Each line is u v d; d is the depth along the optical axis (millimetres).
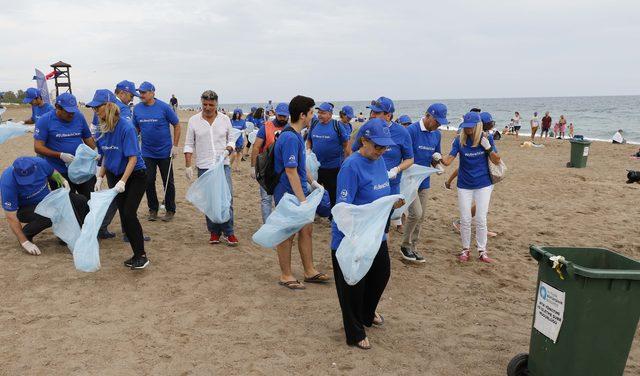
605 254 3248
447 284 5426
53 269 5082
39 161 5574
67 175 5879
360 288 3758
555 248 3209
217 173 5691
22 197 5523
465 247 6242
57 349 3600
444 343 4043
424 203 5906
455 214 8953
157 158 6809
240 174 12172
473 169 5977
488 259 6254
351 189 3562
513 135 32438
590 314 2861
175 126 6832
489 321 4535
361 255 3418
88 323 4016
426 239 7160
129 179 5008
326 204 6352
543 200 10477
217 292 4777
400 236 7211
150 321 4109
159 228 6793
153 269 5246
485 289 5344
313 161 6105
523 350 3986
